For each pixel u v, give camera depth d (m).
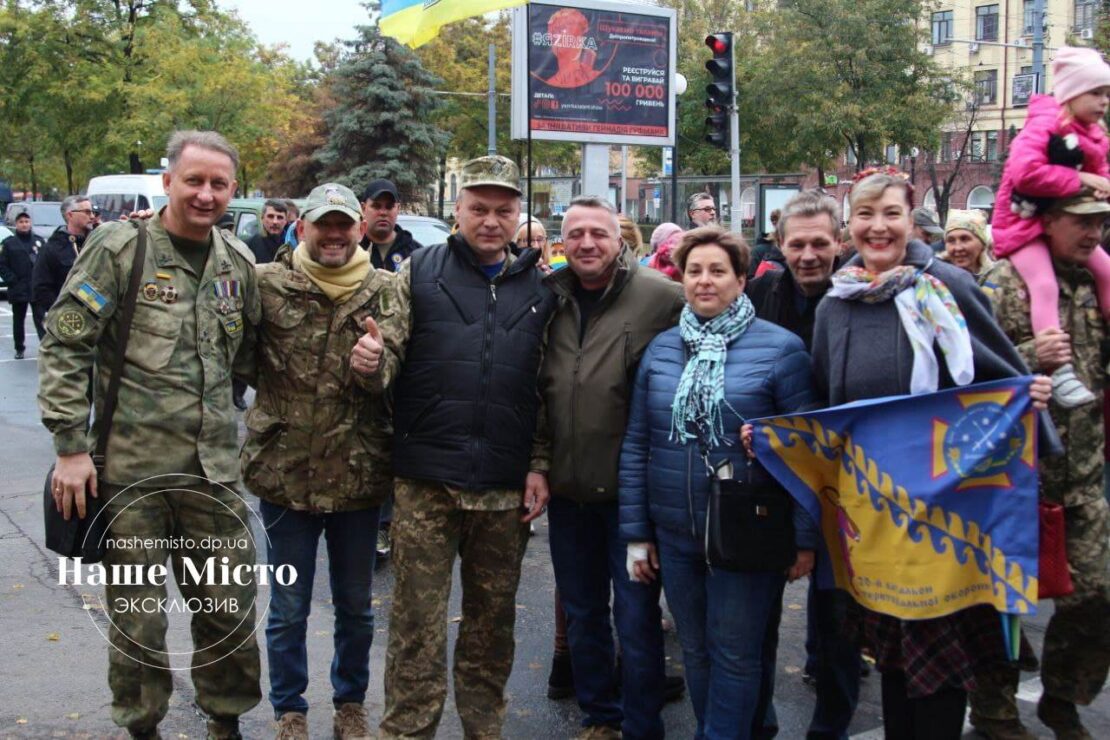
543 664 4.84
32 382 13.05
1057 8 42.47
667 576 3.65
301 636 3.95
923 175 44.69
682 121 33.84
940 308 3.22
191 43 32.28
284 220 9.61
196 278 3.56
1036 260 3.85
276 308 3.86
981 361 3.26
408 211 35.31
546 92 14.91
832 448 3.38
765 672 3.67
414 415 3.69
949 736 3.28
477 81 39.50
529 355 3.75
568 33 14.91
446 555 3.71
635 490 3.67
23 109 34.00
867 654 3.76
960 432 3.20
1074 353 3.86
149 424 3.46
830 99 29.50
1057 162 3.74
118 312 3.45
